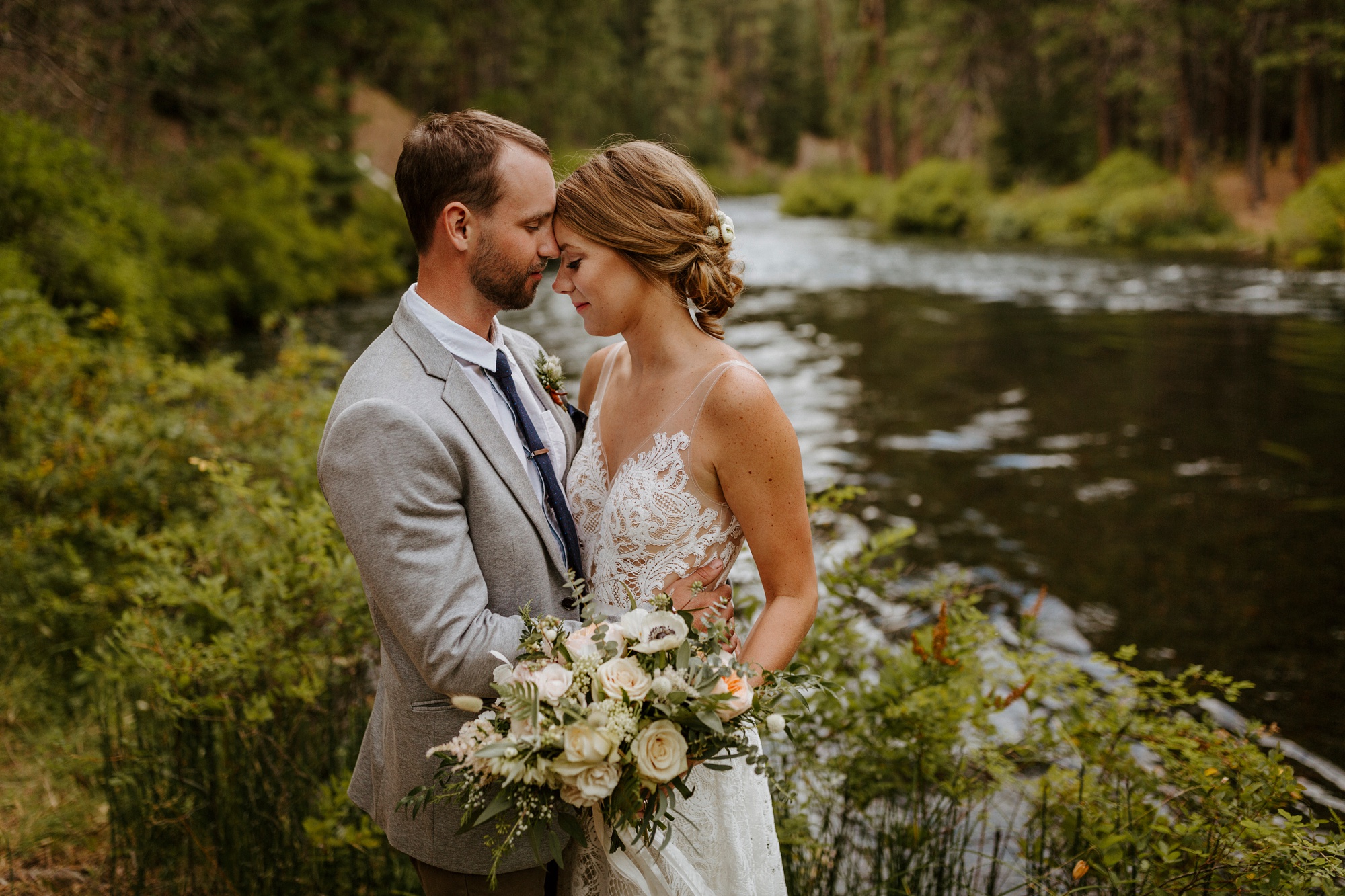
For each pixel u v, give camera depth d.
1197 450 7.62
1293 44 24.92
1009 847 2.71
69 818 2.67
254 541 2.96
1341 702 3.87
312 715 2.64
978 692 2.52
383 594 1.50
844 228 32.88
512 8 28.95
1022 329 13.19
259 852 2.35
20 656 3.34
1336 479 6.86
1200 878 1.95
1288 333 12.27
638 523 1.71
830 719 2.47
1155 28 25.91
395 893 2.25
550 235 1.69
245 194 14.79
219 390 4.53
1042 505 6.42
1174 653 4.32
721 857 1.64
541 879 1.74
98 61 10.23
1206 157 28.62
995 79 33.94
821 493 6.57
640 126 53.94
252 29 17.64
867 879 2.49
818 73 63.47
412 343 1.62
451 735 1.64
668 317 1.75
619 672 1.42
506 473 1.62
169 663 2.47
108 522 3.62
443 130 1.62
